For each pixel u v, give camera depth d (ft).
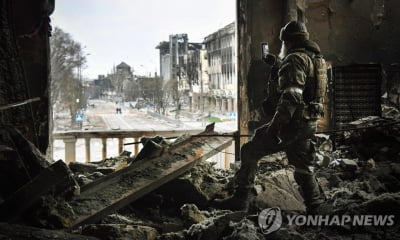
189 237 13.82
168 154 18.58
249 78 25.17
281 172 20.18
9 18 19.58
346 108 25.91
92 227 13.57
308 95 14.24
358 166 19.36
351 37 26.50
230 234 13.06
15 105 17.87
